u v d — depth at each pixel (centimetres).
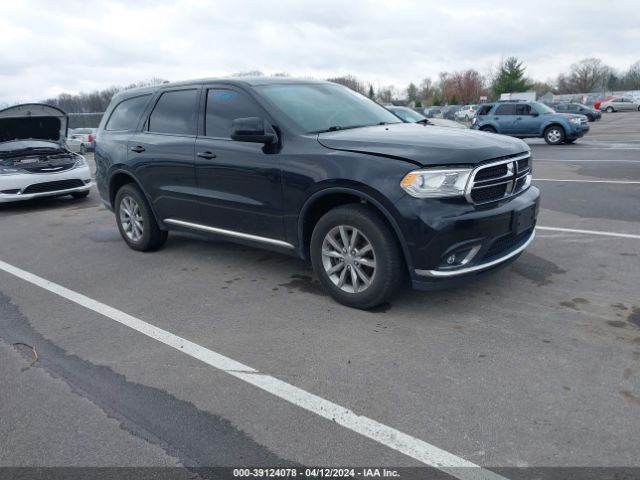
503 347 356
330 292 439
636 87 7969
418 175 369
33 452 277
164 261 593
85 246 686
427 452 261
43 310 466
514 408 290
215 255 604
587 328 376
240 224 493
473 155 374
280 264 556
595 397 296
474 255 383
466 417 285
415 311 418
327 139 423
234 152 477
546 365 331
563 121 1822
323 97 510
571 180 995
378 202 381
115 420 300
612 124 3083
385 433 277
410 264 382
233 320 423
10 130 1009
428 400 302
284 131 447
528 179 443
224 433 284
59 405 318
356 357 354
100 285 525
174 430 289
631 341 355
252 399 313
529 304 421
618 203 770
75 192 1048
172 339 396
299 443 273
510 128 1933
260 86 489
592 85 8106
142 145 580
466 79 7119
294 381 330
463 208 372
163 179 561
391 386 318
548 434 268
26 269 593
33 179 975
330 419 291
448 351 355
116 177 633
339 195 418
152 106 588
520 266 508
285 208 445
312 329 399
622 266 498
